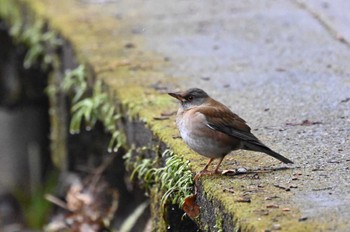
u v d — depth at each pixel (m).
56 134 15.79
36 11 16.50
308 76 12.33
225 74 12.56
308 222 7.32
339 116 10.61
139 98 11.40
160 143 9.97
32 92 19.06
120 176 14.11
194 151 9.07
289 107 11.02
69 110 14.96
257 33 14.75
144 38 14.60
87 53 13.64
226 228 7.84
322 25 15.05
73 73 13.68
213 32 14.94
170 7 16.78
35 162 19.80
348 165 8.86
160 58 13.41
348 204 7.72
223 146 8.65
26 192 19.78
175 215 9.55
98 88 12.61
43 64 16.42
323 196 7.95
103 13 16.33
